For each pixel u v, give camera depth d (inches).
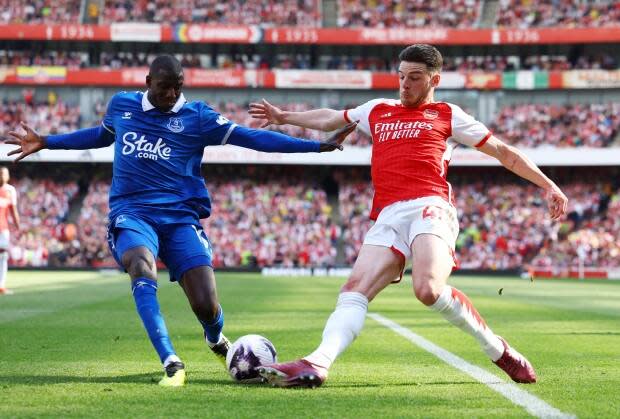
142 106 384.2
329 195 2955.2
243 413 274.4
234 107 3019.2
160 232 377.7
